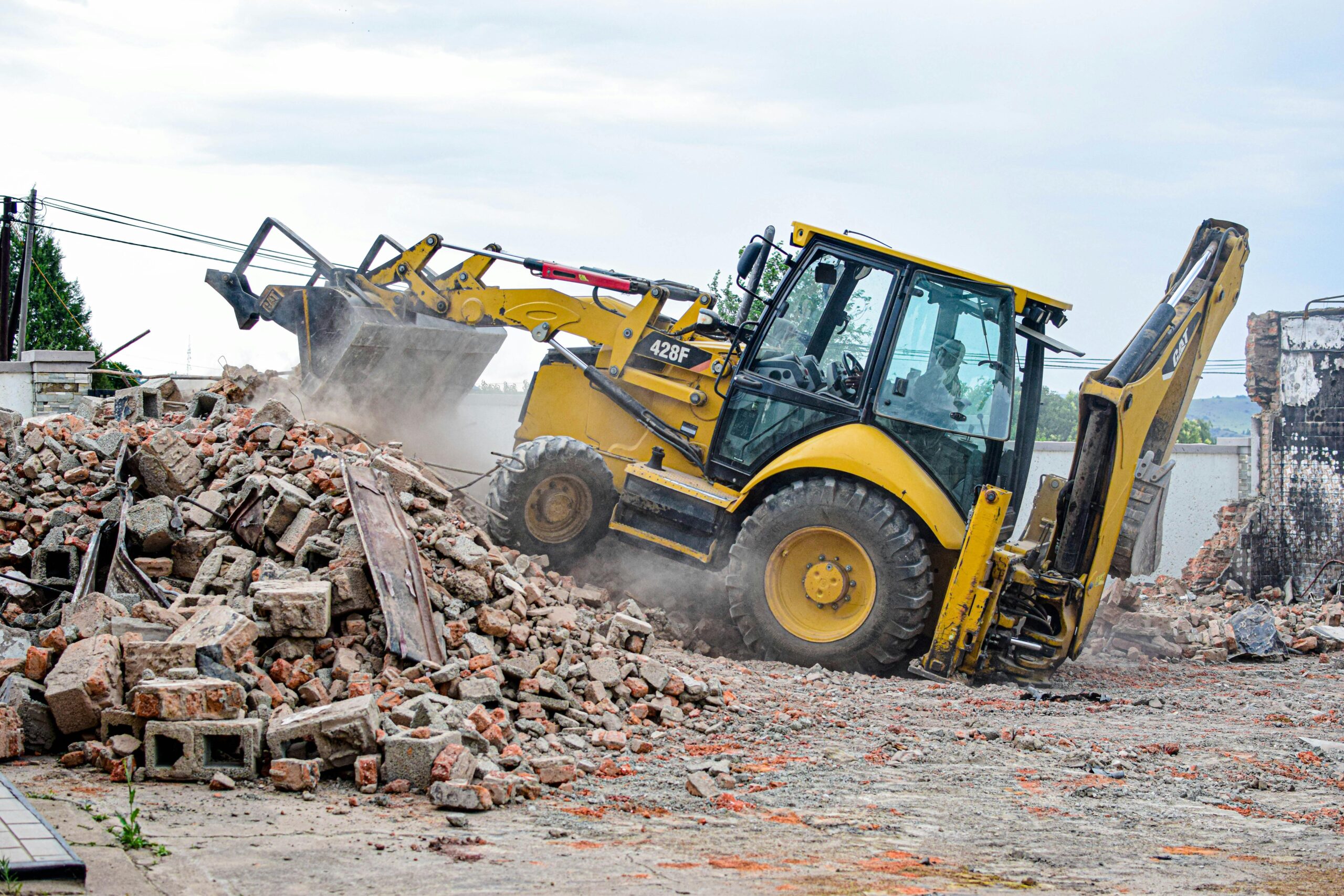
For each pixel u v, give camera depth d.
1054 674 9.22
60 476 8.54
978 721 7.00
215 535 7.37
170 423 9.76
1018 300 9.14
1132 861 4.15
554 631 6.89
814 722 6.71
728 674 7.81
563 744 5.72
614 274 10.20
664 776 5.28
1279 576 15.73
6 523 8.20
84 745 4.75
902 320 8.95
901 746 6.18
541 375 10.51
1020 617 8.68
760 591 8.78
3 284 24.75
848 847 4.16
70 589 7.39
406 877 3.43
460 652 6.34
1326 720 7.61
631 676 6.75
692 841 4.15
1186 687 9.37
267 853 3.62
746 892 3.46
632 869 3.67
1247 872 4.03
